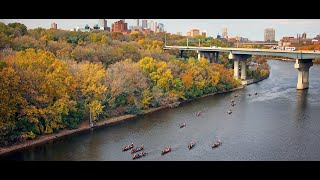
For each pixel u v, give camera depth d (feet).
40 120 391.65
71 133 400.26
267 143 363.35
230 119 458.09
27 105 377.71
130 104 486.79
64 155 335.67
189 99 586.45
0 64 392.06
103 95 450.30
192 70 614.75
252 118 461.78
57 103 397.60
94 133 400.06
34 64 431.02
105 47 644.27
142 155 331.57
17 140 364.38
